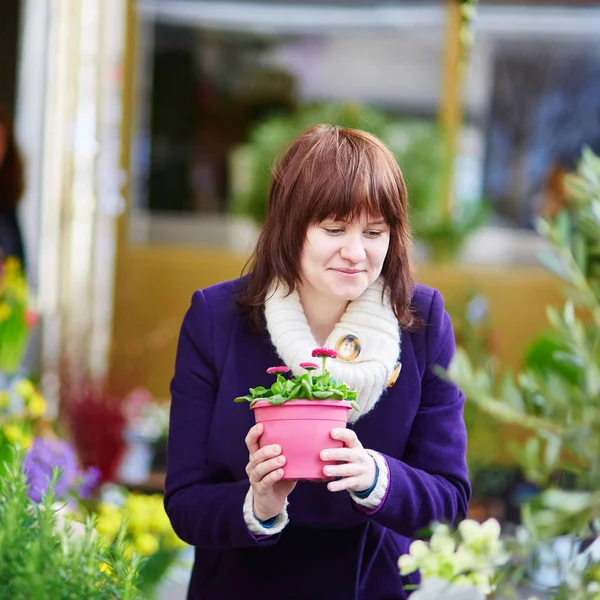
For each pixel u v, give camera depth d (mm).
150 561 4871
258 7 10680
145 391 8547
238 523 2949
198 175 10680
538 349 6500
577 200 2809
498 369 8344
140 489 7055
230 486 3059
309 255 3020
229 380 3232
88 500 5418
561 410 2357
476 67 10734
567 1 10477
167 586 5215
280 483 2842
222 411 3221
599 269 2801
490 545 2434
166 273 9547
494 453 7820
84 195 9375
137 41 10148
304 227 3016
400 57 10828
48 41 8828
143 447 7820
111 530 4938
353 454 2777
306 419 2738
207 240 10633
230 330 3279
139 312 9531
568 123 10758
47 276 9055
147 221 10625
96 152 9445
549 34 10641
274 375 3221
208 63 10711
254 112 10789
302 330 3090
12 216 7641
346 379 2992
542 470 2381
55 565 2070
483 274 9312
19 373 6324
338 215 2949
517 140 10766
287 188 3062
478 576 2484
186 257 9562
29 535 2227
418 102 10875
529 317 9289
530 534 2336
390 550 3332
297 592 3186
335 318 3188
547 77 10758
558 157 10766
